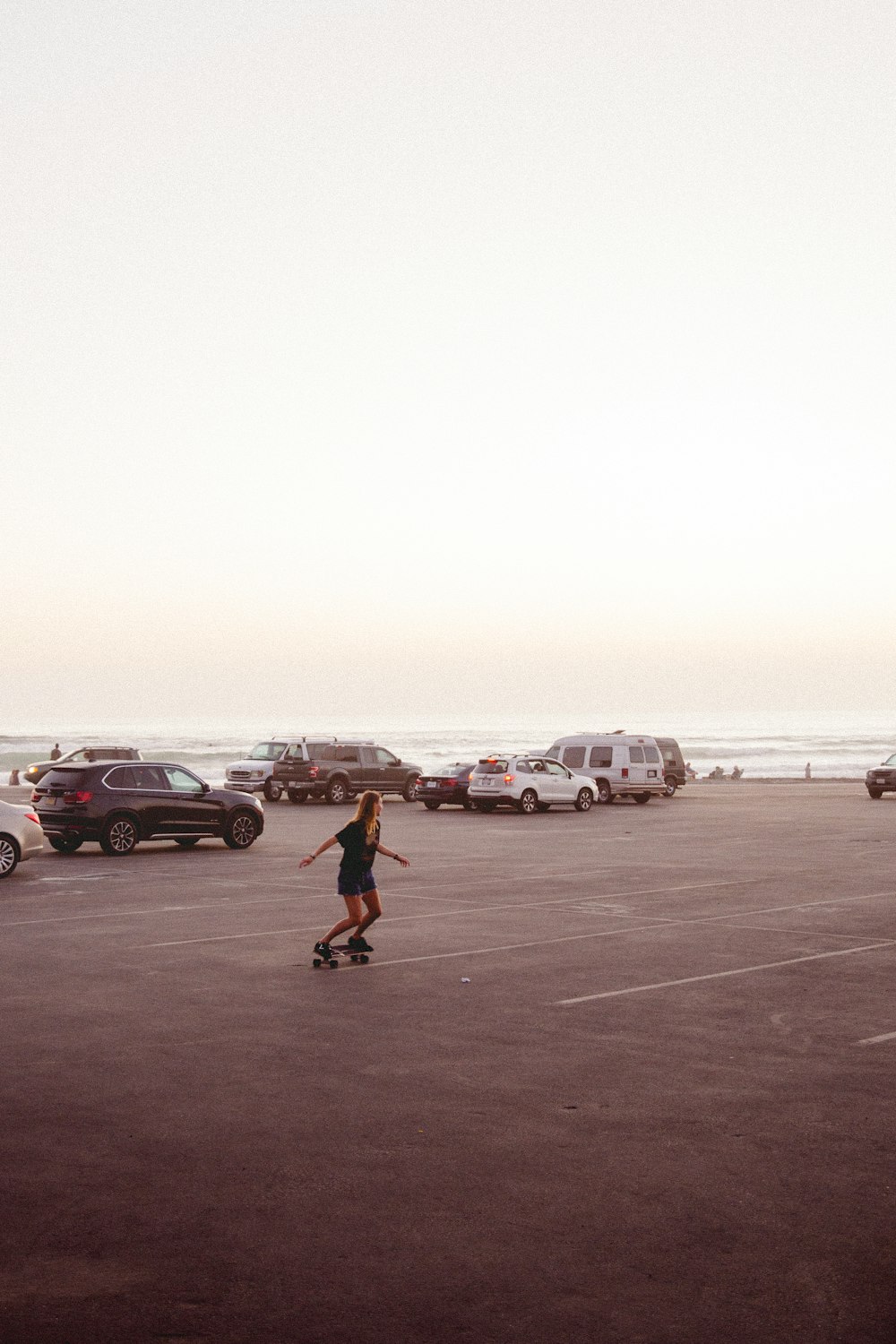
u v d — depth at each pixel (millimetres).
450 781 35938
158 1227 5262
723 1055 8250
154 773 23094
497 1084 7516
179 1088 7418
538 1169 5988
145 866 20688
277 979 10844
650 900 16359
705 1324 4387
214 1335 4297
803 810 36812
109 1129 6613
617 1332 4324
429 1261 4918
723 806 38969
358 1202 5555
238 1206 5500
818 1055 8250
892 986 10625
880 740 179500
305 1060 8078
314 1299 4574
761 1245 5086
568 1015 9445
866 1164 6074
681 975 11094
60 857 22141
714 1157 6176
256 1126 6668
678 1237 5156
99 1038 8680
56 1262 4895
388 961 11742
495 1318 4430
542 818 33000
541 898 16531
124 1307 4504
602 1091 7363
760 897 16656
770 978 10938
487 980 10828
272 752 41281
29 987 10461
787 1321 4418
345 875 11633
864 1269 4855
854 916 14859
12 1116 6836
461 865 20828
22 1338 4266
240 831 24000
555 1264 4887
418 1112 6938
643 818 33062
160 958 11898
